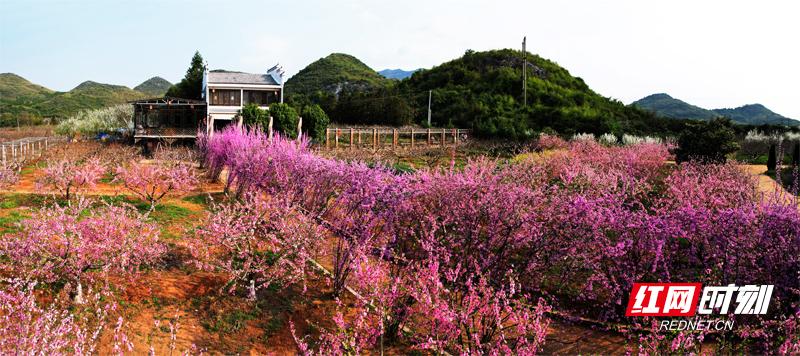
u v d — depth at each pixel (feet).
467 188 35.09
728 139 81.00
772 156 87.86
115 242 30.27
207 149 72.23
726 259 28.09
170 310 28.53
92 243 28.66
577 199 31.71
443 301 24.45
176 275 32.53
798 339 22.66
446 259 28.81
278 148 53.47
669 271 29.78
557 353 26.63
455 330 23.41
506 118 165.58
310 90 372.38
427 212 35.68
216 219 34.12
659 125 192.13
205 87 133.18
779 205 30.09
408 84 255.70
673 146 106.42
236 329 27.84
